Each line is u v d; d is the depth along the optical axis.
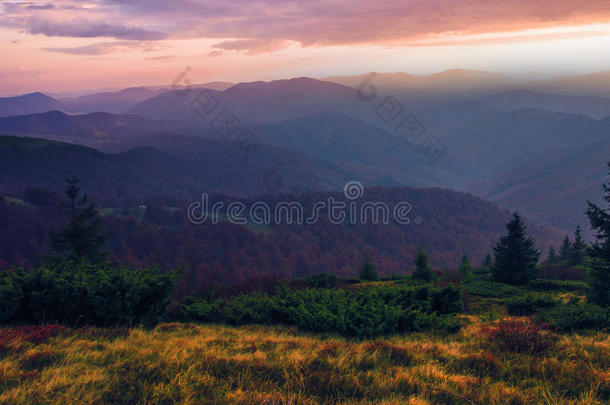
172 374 5.21
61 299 8.52
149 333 8.41
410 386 5.15
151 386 4.78
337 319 9.32
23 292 8.68
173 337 8.20
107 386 4.79
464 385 5.13
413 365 6.19
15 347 6.15
